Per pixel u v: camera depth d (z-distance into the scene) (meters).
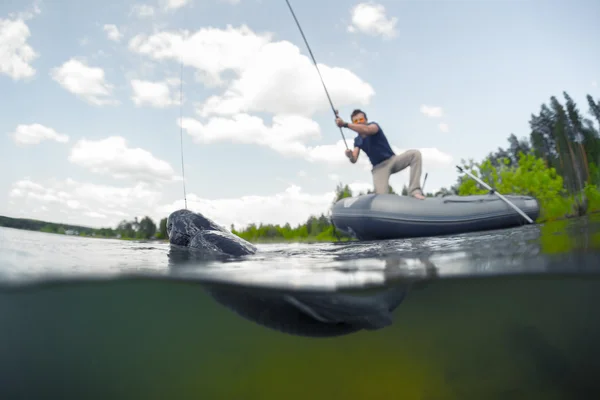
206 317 7.10
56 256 4.86
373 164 7.63
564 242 4.86
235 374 6.56
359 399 4.77
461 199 7.15
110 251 5.47
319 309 3.98
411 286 4.82
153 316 7.79
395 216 6.96
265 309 4.17
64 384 5.91
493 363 5.86
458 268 4.19
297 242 7.93
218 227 5.74
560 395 4.29
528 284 5.35
